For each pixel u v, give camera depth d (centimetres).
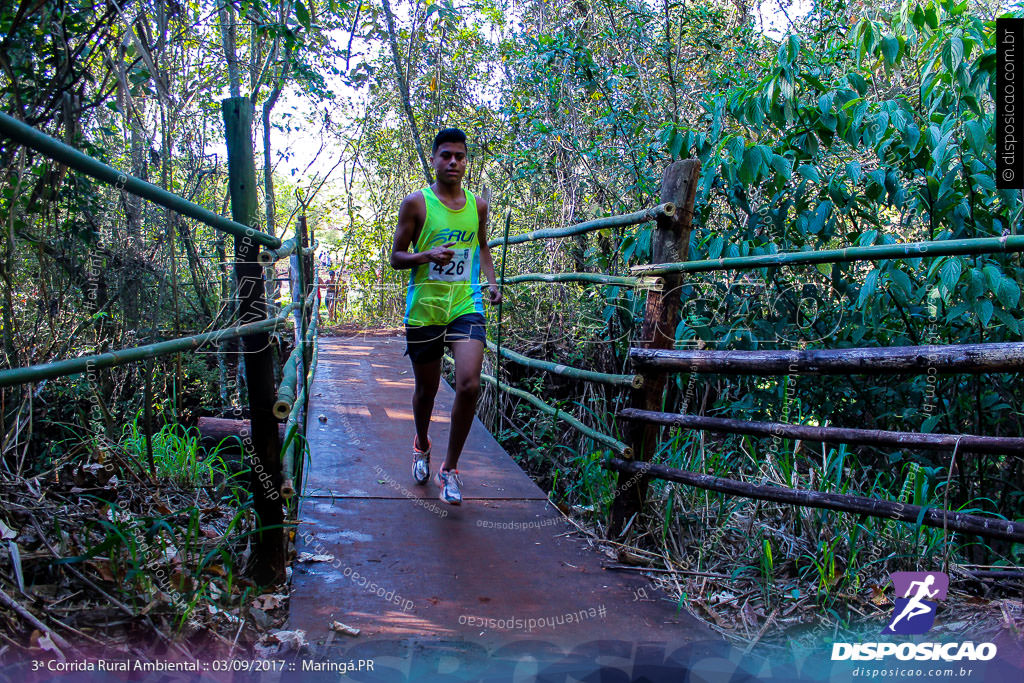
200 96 709
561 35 585
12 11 346
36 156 366
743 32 603
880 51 389
